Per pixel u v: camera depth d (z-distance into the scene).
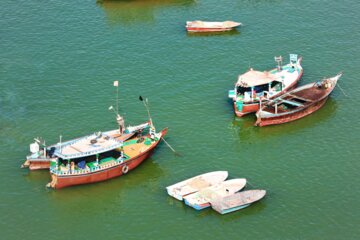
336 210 97.00
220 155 108.56
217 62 133.38
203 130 114.38
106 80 127.88
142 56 136.00
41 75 130.00
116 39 142.25
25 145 110.12
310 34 143.00
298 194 99.94
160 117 117.19
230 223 94.75
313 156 108.50
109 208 98.19
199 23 144.38
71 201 99.38
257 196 97.56
